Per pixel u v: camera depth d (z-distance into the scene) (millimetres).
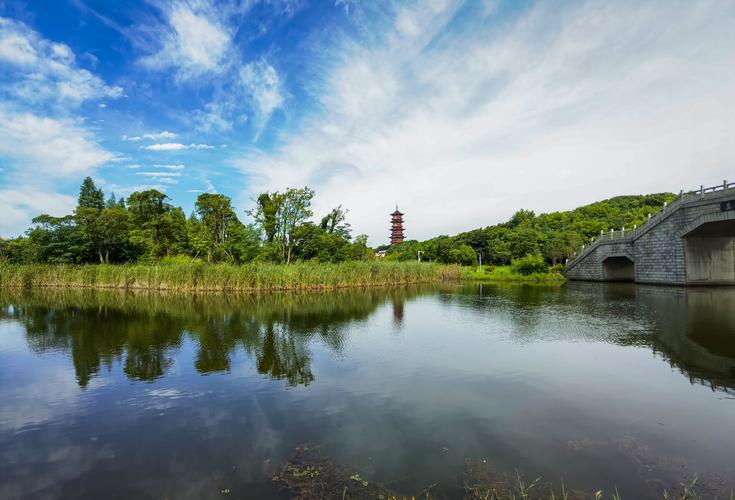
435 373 11305
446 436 7473
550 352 13562
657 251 40719
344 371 11594
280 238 48844
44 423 8320
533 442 7223
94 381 10977
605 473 6211
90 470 6508
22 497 5812
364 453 6875
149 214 58344
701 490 5766
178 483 6086
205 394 9875
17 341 15938
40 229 51406
